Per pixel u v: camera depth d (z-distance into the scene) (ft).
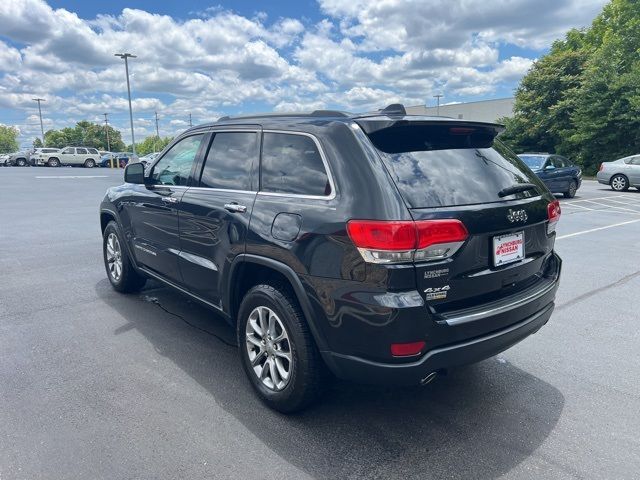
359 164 8.77
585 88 99.14
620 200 53.31
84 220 36.24
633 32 103.04
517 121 119.96
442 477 8.28
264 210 10.18
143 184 15.01
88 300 17.11
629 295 18.48
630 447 9.16
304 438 9.32
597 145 99.71
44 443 8.98
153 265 14.89
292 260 9.32
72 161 142.51
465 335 8.66
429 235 8.12
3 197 52.70
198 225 12.10
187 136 13.84
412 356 8.23
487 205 9.05
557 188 54.54
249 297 10.50
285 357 9.88
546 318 10.68
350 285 8.45
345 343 8.66
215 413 10.12
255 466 8.48
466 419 10.08
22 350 13.00
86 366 12.14
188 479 8.11
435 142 9.66
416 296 8.14
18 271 20.99
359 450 8.98
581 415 10.27
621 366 12.60
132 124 119.24
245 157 11.38
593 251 26.37
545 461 8.73
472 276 8.79
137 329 14.52
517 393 11.19
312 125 9.95
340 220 8.61
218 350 13.17
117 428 9.51
